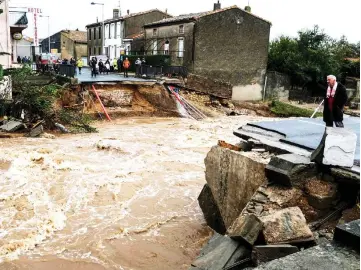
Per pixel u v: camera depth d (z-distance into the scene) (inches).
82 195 458.0
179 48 1390.3
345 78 1486.2
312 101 1501.0
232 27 1350.9
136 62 1294.3
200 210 425.4
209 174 348.8
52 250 328.8
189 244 346.9
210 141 794.2
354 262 136.1
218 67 1352.1
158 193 474.3
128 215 406.6
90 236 356.2
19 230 360.5
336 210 244.2
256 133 348.8
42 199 441.1
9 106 837.2
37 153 623.2
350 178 236.2
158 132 879.7
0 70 860.6
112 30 1990.7
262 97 1457.9
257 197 261.3
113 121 1007.6
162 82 1137.4
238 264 197.3
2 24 1118.4
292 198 250.5
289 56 1498.5
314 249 146.1
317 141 303.6
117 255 323.6
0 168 544.1
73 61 1571.1
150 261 316.2
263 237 199.6
